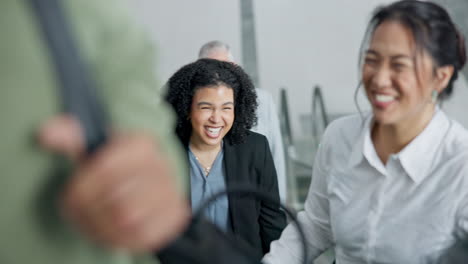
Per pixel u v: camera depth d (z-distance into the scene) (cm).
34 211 48
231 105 211
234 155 220
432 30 107
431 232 123
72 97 42
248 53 725
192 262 62
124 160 39
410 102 112
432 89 115
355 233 135
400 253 127
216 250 65
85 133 42
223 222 212
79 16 50
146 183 39
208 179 215
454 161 119
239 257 71
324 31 713
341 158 138
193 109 209
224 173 217
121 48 53
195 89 209
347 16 708
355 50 707
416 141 121
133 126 53
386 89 111
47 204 49
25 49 45
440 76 113
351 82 702
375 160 127
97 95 43
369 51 113
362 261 135
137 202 38
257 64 720
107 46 53
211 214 211
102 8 53
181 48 739
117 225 38
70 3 50
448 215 121
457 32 113
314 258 154
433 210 122
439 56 109
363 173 132
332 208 141
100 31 52
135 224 38
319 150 147
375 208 130
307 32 717
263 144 225
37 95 46
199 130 209
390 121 114
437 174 121
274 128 306
